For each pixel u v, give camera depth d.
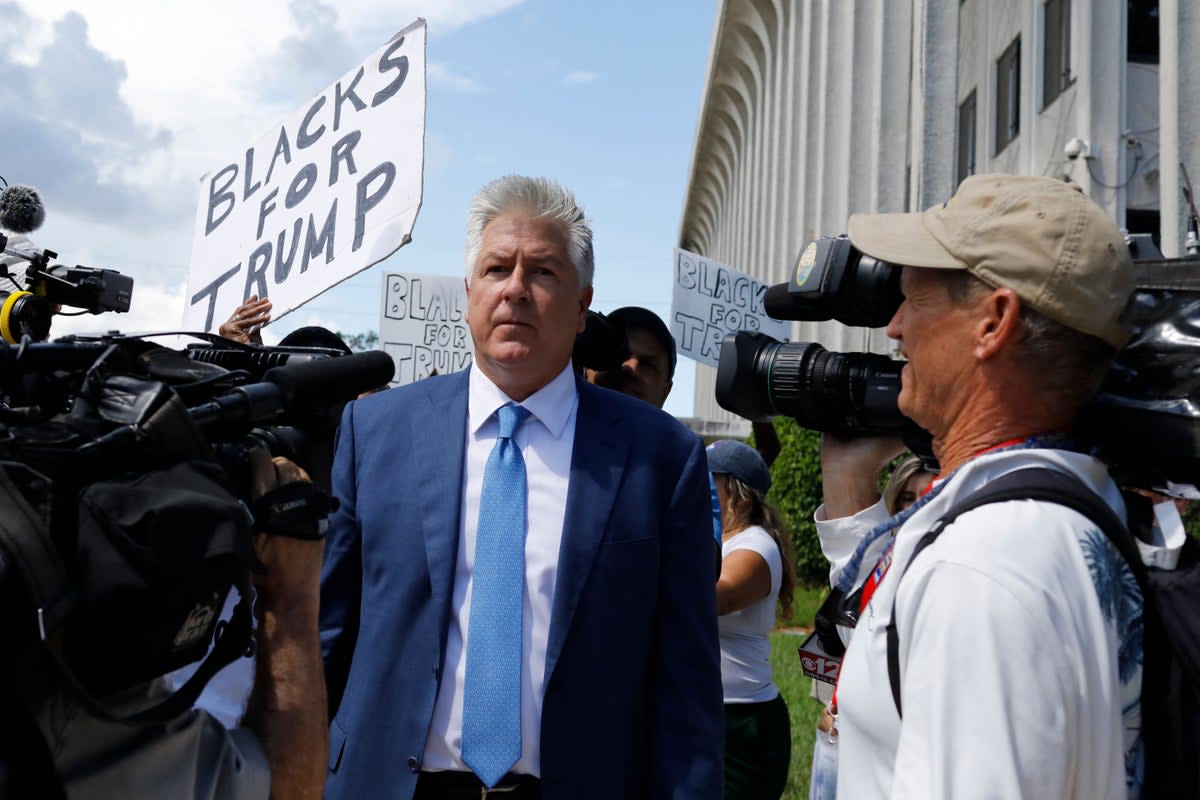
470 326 2.77
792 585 4.05
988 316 1.64
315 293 4.32
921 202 16.06
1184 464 1.64
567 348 2.74
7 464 1.21
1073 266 1.57
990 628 1.40
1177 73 9.13
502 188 2.76
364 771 2.52
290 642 1.61
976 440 1.68
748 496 3.96
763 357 2.34
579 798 2.44
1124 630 1.48
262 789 1.53
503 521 2.60
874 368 2.23
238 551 1.27
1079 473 1.59
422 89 4.19
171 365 1.59
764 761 3.74
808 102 24.80
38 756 1.26
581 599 2.54
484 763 2.46
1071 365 1.62
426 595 2.58
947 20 16.19
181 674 1.50
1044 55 13.16
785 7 29.33
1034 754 1.36
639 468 2.67
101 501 1.22
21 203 5.14
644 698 2.60
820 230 22.06
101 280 3.62
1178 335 1.66
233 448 1.58
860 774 1.60
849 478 2.35
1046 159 12.94
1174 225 9.09
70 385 1.44
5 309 3.19
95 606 1.19
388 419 2.79
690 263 8.16
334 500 1.67
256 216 4.70
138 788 1.37
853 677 1.62
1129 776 1.49
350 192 4.33
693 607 2.63
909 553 1.60
